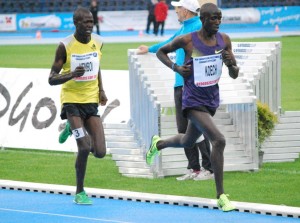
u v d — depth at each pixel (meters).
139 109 18.52
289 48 51.00
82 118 15.53
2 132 22.81
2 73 23.08
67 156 21.41
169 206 15.45
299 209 14.55
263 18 75.75
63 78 14.87
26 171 19.48
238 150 18.78
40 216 14.80
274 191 16.58
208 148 17.84
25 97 22.58
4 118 22.88
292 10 76.00
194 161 17.83
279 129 20.34
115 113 21.31
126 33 74.06
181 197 15.77
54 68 15.16
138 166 18.42
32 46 58.28
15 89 22.81
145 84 18.08
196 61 14.76
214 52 14.80
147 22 71.06
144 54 18.62
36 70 22.52
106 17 77.31
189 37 14.87
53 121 21.97
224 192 15.34
